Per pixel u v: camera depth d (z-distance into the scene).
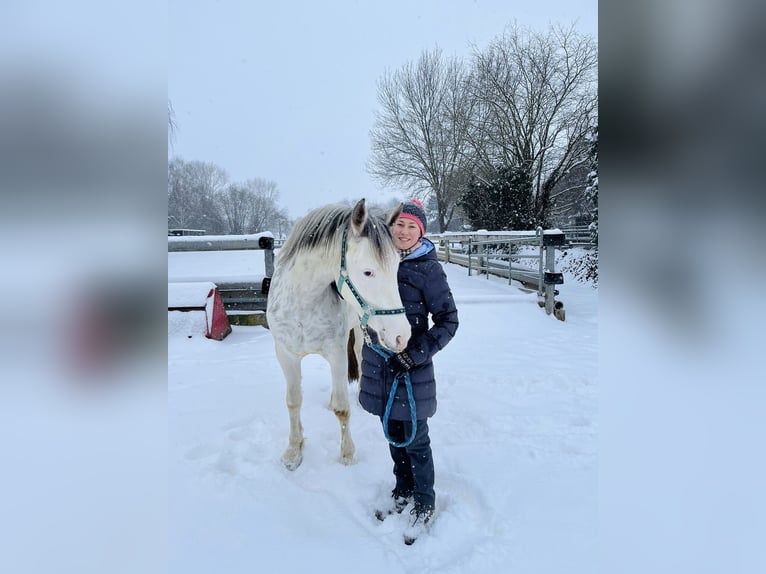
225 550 1.70
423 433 1.88
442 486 2.19
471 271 11.30
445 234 14.34
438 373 3.86
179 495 2.03
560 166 19.67
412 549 1.76
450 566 1.65
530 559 1.67
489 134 20.20
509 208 17.16
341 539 1.80
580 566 1.63
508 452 2.47
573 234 16.86
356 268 1.81
